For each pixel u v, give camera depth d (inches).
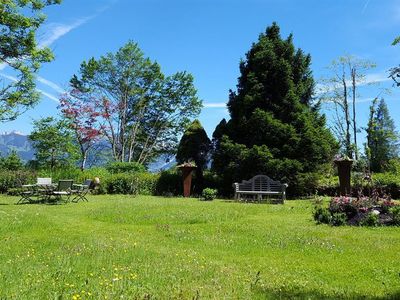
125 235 435.2
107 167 1437.0
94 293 205.2
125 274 250.5
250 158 1015.6
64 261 284.2
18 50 858.8
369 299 218.5
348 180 917.8
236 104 1138.0
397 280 257.8
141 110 1952.5
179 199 936.9
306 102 1283.2
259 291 226.7
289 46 1157.1
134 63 1897.1
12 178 1071.0
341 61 1646.2
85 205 754.8
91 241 382.3
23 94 862.5
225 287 230.8
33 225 487.8
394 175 1016.9
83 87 1827.0
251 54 1163.3
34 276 238.7
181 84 1966.0
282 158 1030.4
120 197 973.2
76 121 1679.4
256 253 350.3
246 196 975.6
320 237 419.5
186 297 208.4
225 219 578.6
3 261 287.4
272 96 1107.3
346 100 1658.5
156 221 559.8
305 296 219.9
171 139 2055.9
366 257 327.9
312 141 1027.9
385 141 1455.5
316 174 1021.8
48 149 1502.2
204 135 1208.2
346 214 551.5
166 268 272.8
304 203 828.0
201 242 402.6
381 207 561.6
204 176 1147.9
